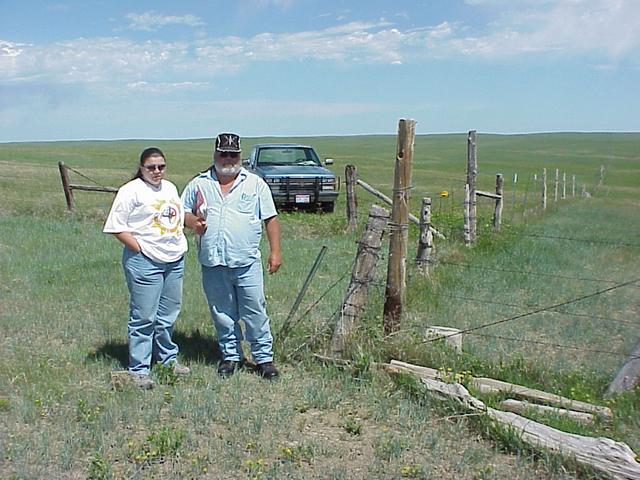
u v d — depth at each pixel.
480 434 4.04
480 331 5.95
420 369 4.82
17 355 5.25
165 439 3.72
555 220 12.97
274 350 5.31
